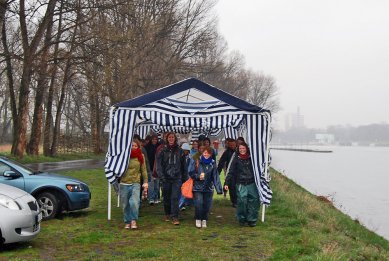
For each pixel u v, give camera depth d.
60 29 27.95
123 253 7.76
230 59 81.38
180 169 10.34
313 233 9.51
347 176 49.94
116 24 30.50
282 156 99.50
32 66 26.30
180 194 10.38
